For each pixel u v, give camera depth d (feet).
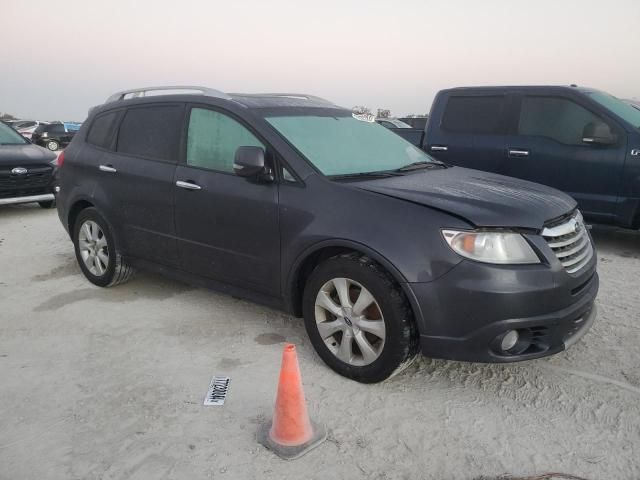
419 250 9.50
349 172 11.66
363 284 10.02
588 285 10.64
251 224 11.79
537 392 10.28
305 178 11.16
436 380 10.73
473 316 9.25
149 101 14.98
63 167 17.06
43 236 23.49
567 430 9.12
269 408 9.75
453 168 13.85
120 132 15.55
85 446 8.75
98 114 16.70
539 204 10.42
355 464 8.27
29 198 28.68
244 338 12.66
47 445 8.79
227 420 9.40
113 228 15.25
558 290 9.46
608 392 10.26
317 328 10.95
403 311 9.72
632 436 8.92
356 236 10.06
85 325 13.48
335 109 14.14
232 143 12.53
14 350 12.16
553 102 20.68
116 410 9.73
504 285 9.11
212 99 13.28
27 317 14.06
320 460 8.35
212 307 14.62
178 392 10.30
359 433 9.01
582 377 10.83
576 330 10.24
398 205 10.02
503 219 9.50
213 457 8.45
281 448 8.50
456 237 9.35
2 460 8.45
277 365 11.33
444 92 23.68
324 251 10.96
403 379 10.76
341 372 10.70
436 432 9.05
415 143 25.25
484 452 8.56
